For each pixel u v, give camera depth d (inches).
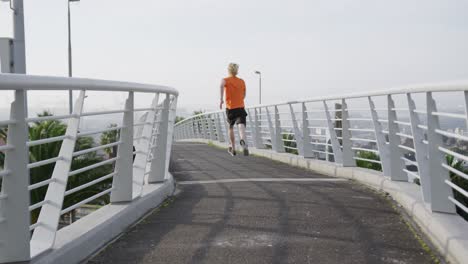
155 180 312.5
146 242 198.8
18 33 376.8
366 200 282.5
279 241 197.3
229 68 506.0
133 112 244.1
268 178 383.6
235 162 533.0
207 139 1182.3
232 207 265.6
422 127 228.2
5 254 147.9
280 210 255.3
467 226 189.0
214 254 181.5
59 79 157.8
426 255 180.5
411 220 232.8
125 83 222.2
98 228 191.8
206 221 233.8
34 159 719.1
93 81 184.4
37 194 729.6
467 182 327.6
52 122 735.1
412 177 311.7
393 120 303.6
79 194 756.6
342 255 179.5
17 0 374.6
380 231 213.0
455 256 166.6
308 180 369.4
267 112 604.4
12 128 145.5
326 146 438.9
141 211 246.8
